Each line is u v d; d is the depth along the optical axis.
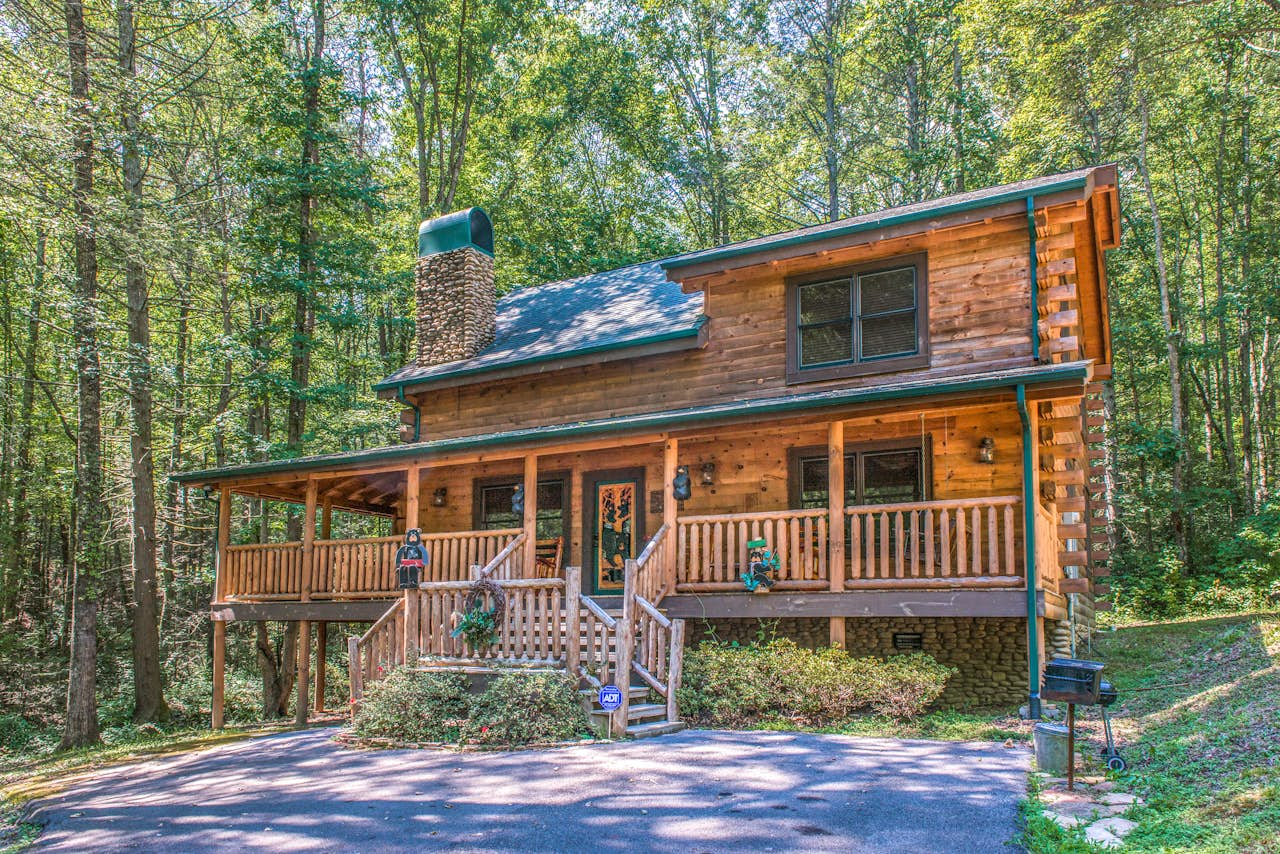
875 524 13.57
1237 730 8.12
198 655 26.39
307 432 26.80
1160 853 5.44
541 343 18.16
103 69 17.77
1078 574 15.87
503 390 18.31
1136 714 10.35
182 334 27.42
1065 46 22.06
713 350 15.82
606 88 35.94
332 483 19.08
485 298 19.75
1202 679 11.75
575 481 16.62
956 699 12.18
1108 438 26.58
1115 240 15.20
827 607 12.00
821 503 14.26
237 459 26.98
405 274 30.52
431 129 36.38
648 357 16.53
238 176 24.08
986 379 10.86
